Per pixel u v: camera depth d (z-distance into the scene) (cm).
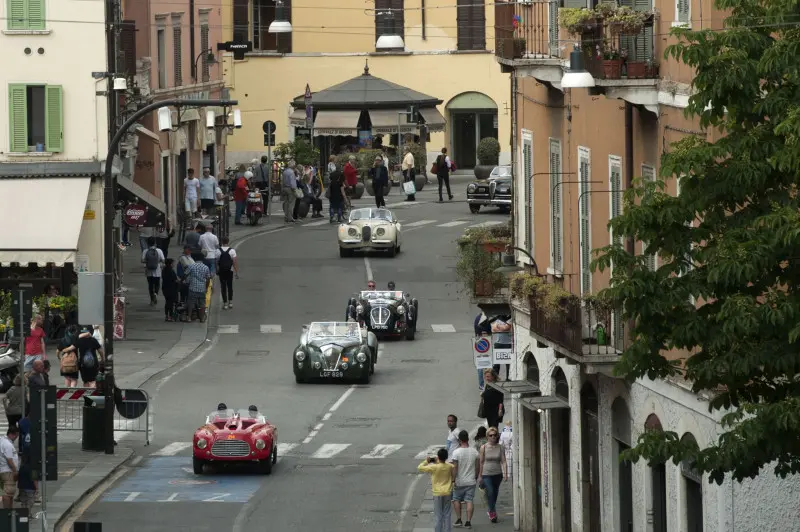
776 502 4206
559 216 6238
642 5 5144
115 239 10738
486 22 18375
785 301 3356
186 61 14525
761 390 3569
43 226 9606
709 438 4425
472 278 7038
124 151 10500
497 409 7606
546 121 6438
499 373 9094
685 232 3572
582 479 5775
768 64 3400
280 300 11231
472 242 7131
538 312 5825
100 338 9488
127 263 12400
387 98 16950
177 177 14388
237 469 7225
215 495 6700
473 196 14875
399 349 9956
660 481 5003
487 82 18375
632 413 5188
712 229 3556
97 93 10119
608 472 5444
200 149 15025
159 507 6469
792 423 3262
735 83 3438
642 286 3556
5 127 10094
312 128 16375
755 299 3428
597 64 4934
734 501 4325
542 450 6306
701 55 3478
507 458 6800
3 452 5603
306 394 8738
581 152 5866
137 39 13362
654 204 3575
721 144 3494
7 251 9394
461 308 11094
